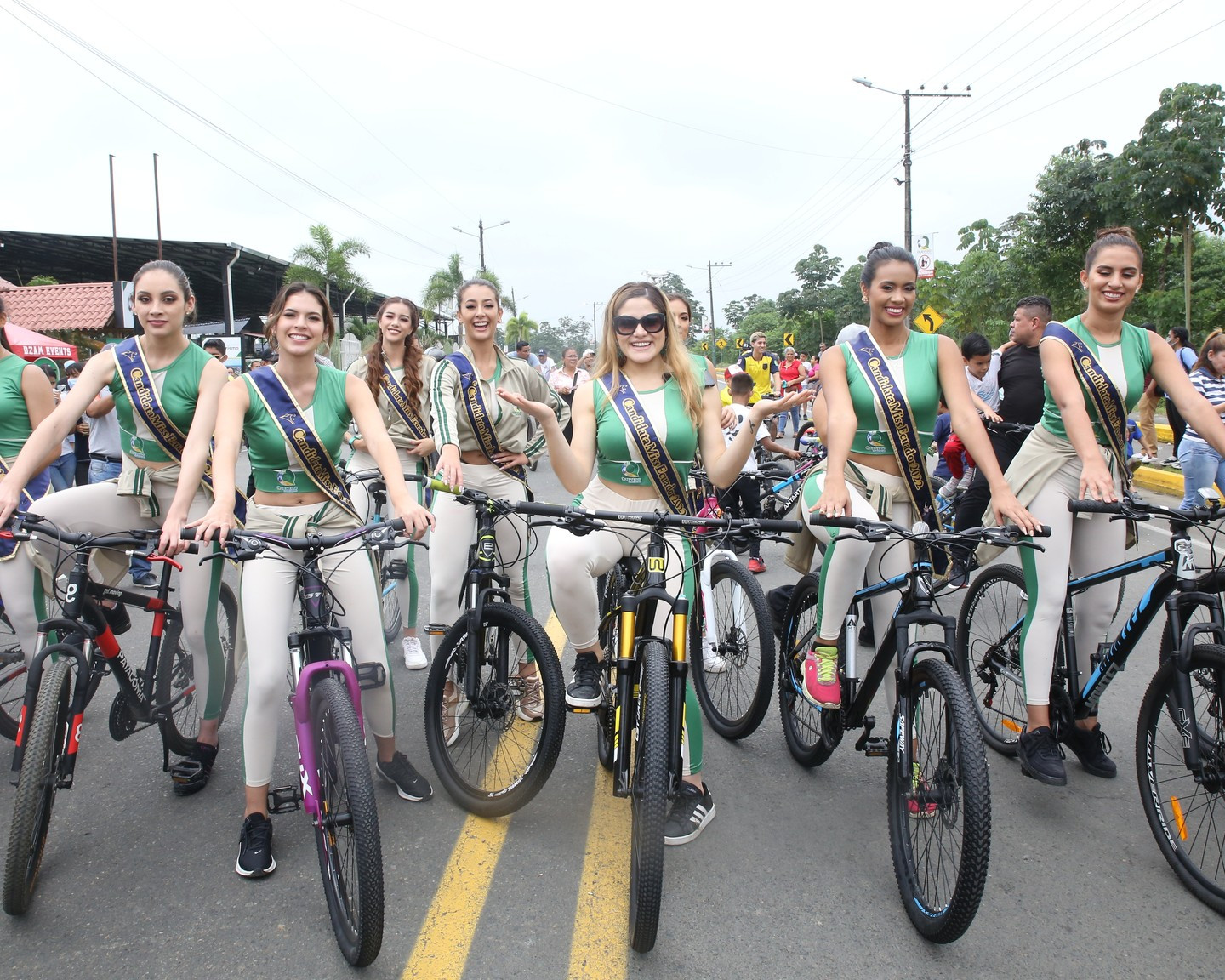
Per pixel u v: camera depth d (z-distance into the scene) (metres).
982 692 4.16
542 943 2.62
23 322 25.06
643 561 3.15
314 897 2.86
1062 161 20.14
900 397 3.23
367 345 5.59
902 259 3.20
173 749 3.59
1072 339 3.40
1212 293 20.92
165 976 2.48
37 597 3.59
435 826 3.29
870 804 3.48
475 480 4.25
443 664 3.51
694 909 2.79
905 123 23.42
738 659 4.14
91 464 6.69
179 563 3.51
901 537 2.81
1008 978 2.46
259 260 31.94
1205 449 7.21
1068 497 3.43
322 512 3.23
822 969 2.50
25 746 2.84
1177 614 2.94
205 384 3.55
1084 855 3.09
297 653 2.89
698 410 3.25
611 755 3.38
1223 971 2.49
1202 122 17.53
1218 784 2.78
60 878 2.96
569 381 14.38
